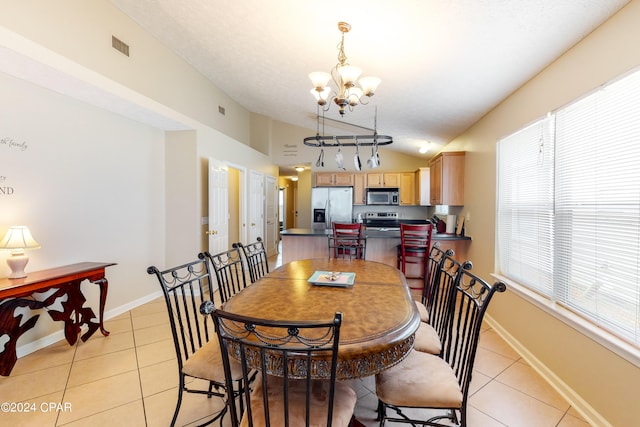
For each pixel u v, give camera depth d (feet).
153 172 13.08
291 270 7.99
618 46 5.19
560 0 5.14
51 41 7.59
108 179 10.89
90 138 10.19
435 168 15.14
